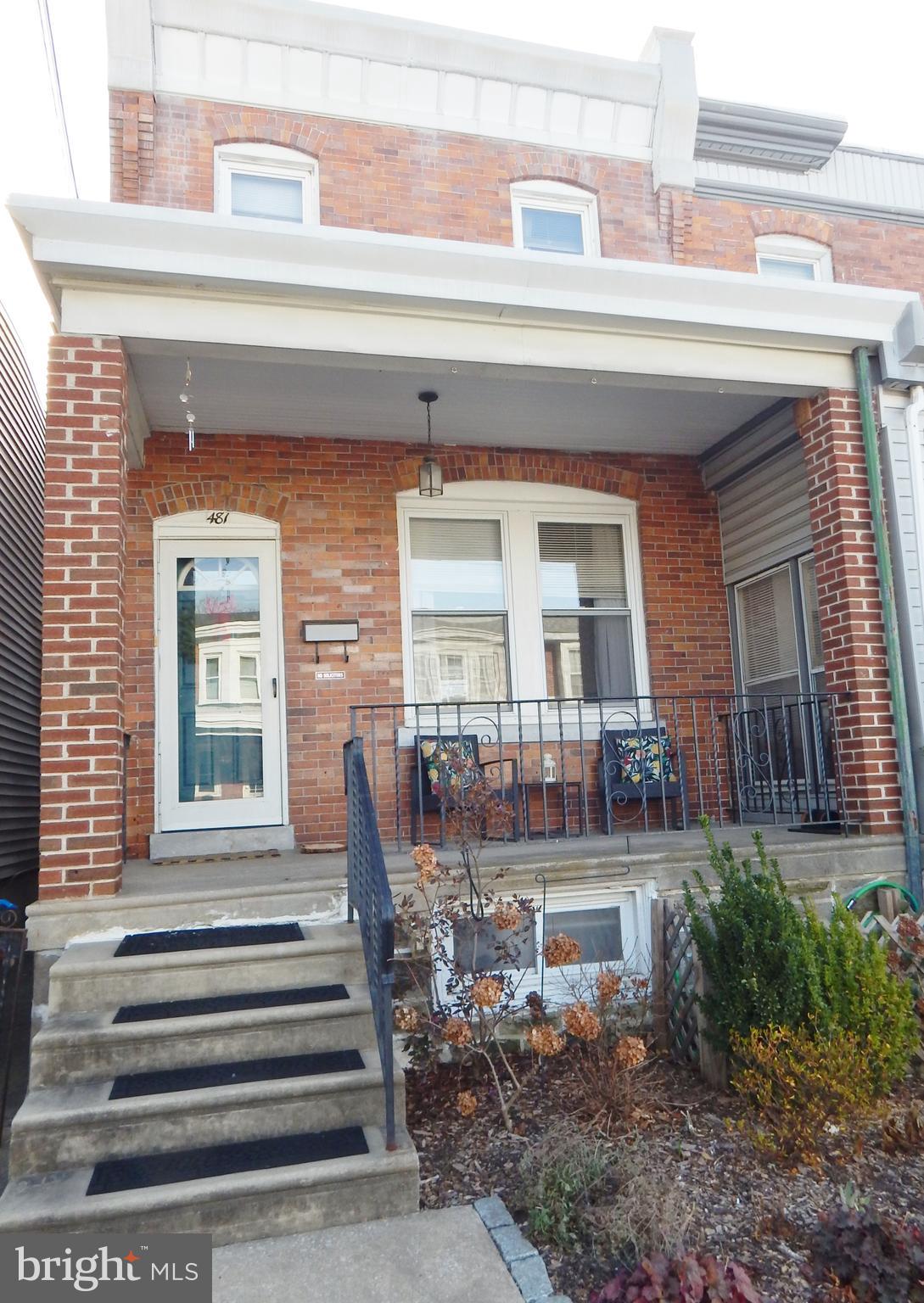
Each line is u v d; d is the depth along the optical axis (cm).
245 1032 373
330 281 486
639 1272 261
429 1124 395
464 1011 423
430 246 492
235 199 629
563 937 420
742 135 709
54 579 445
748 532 742
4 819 786
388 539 700
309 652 673
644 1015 461
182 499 663
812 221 724
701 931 428
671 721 746
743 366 585
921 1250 271
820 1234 283
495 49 654
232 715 661
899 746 576
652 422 700
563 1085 429
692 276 540
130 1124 329
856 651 583
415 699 698
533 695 721
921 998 448
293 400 624
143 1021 368
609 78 684
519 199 683
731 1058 409
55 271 459
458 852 521
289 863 568
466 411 657
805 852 549
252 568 680
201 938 427
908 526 598
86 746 439
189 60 614
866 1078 378
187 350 493
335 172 633
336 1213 312
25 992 607
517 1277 281
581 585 754
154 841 620
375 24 630
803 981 390
